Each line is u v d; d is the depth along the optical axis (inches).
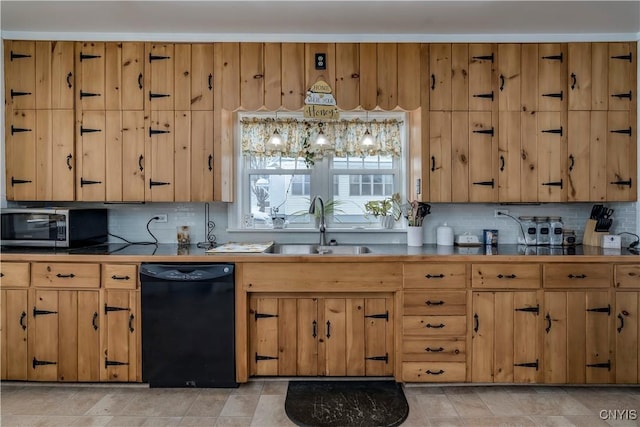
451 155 99.6
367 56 98.7
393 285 88.6
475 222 112.9
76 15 93.3
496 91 99.1
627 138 98.9
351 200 119.3
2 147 99.0
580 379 88.4
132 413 80.7
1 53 98.9
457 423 77.0
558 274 88.0
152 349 88.1
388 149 115.5
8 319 89.4
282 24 98.1
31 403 84.2
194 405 83.4
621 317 88.3
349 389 89.3
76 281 88.8
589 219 107.3
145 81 99.3
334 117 98.9
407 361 88.8
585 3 87.7
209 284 87.7
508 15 93.3
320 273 88.6
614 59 98.9
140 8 90.3
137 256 88.4
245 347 88.9
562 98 98.9
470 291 88.4
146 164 100.0
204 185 100.2
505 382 88.7
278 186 119.1
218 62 99.1
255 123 115.4
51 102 99.2
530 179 99.4
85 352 89.1
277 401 84.7
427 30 101.0
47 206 111.1
